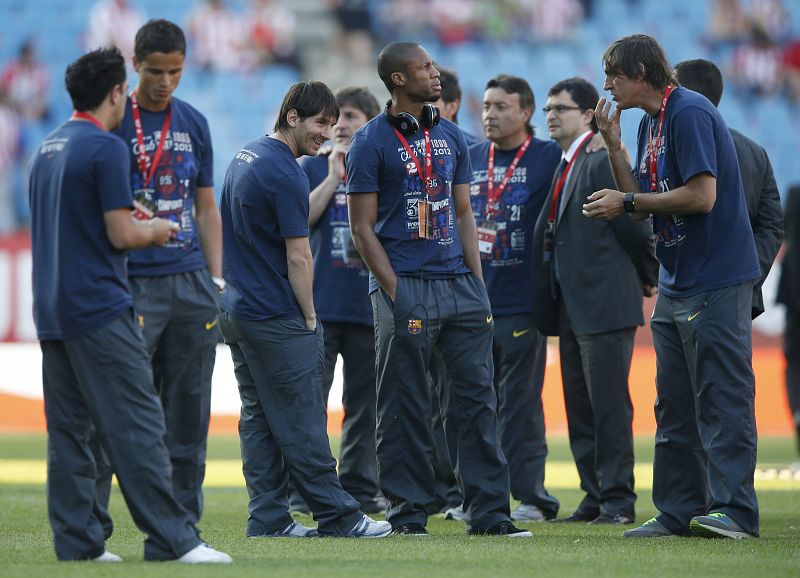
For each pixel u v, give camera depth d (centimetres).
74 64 1648
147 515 1611
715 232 2033
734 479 1995
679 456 2108
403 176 2052
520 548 1844
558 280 2484
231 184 2047
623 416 2433
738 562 1692
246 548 1831
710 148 1998
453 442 2123
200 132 1989
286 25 7919
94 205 1609
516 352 2514
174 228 1653
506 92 2564
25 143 7119
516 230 2544
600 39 8281
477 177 2616
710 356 2020
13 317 5097
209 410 1995
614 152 2083
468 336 2088
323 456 2028
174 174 1941
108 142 1609
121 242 1602
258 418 2103
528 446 2514
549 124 2536
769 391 4947
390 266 2052
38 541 1950
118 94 1667
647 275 2477
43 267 1641
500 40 8175
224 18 7831
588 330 2436
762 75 8269
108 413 1608
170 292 1927
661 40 8325
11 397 4903
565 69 8075
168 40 1873
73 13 7788
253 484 2091
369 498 2588
